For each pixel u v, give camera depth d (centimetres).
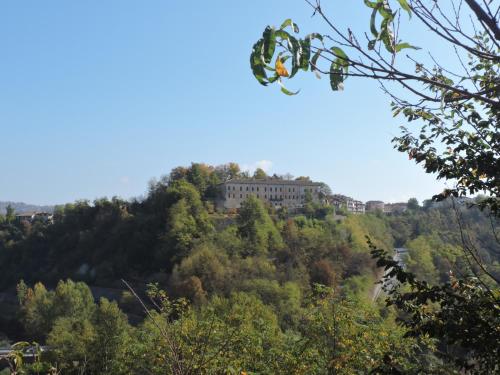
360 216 10381
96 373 1316
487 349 368
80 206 9925
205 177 10931
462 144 484
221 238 7175
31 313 5484
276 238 7488
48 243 9725
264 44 247
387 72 266
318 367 856
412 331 421
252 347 930
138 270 7506
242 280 5250
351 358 807
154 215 8200
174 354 568
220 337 910
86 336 2102
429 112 498
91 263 8238
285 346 960
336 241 7319
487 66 469
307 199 10800
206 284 5225
